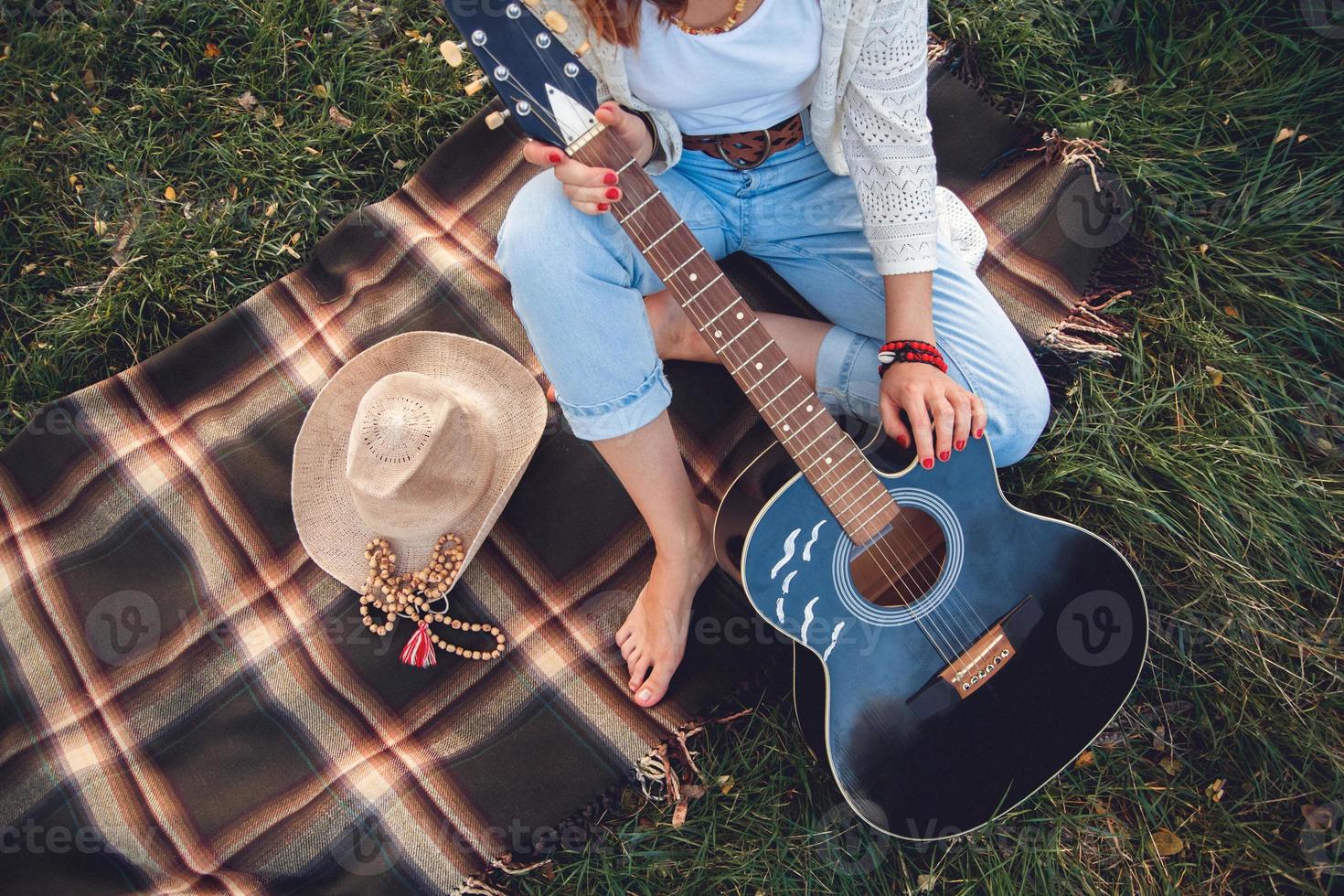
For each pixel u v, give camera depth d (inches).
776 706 73.8
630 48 51.8
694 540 69.4
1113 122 83.9
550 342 59.6
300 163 92.4
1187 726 72.4
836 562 61.2
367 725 74.7
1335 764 68.4
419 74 92.7
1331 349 77.3
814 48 54.4
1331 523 73.0
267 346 85.0
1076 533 63.9
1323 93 80.9
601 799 71.7
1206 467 75.0
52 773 71.8
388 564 74.6
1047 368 80.3
